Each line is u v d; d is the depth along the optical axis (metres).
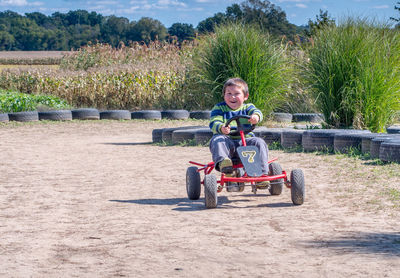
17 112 19.23
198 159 10.16
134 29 162.62
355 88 11.62
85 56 29.58
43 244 4.61
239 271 3.72
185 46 26.45
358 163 8.77
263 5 63.94
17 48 194.88
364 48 11.81
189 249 4.31
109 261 4.06
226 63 13.71
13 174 8.82
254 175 5.63
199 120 19.12
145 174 8.62
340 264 3.79
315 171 8.27
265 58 13.66
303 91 17.81
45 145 13.05
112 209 6.05
